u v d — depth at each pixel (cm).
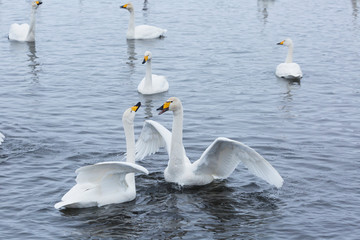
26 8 3791
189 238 1081
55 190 1253
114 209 1190
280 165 1416
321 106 1936
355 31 3184
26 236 1067
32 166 1380
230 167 1316
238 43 2906
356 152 1501
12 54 2667
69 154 1465
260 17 3575
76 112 1839
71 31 3169
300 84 2227
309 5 4012
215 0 4169
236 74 2355
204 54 2689
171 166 1317
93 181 1199
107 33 3150
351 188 1288
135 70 2425
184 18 3544
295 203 1223
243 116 1822
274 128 1705
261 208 1205
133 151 1286
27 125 1691
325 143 1573
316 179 1335
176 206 1216
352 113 1855
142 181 1341
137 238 1077
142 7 3888
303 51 2759
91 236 1079
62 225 1116
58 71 2370
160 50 2784
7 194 1228
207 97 2038
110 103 1959
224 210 1198
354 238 1073
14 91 2066
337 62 2555
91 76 2306
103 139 1588
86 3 3988
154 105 1966
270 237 1083
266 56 2661
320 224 1129
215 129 1694
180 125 1302
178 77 2311
